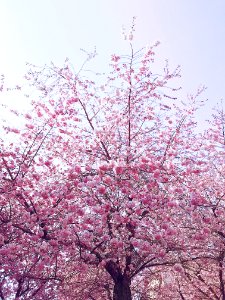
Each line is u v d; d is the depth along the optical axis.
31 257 8.48
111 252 8.44
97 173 8.41
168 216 8.13
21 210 8.66
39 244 7.61
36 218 7.91
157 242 8.00
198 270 10.14
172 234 7.67
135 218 7.96
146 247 7.66
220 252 10.02
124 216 7.89
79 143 10.04
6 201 8.35
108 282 9.88
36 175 8.78
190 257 9.13
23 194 8.33
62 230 7.61
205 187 10.45
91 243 8.46
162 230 7.77
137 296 11.41
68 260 8.52
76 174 8.20
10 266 8.14
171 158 9.07
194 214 8.37
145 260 8.94
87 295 9.84
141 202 8.25
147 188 8.09
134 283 11.64
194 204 8.17
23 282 8.88
